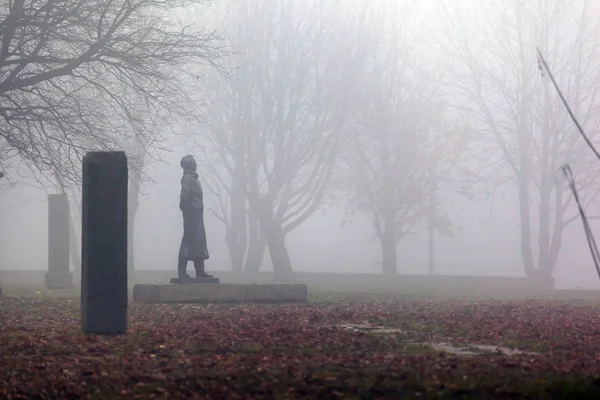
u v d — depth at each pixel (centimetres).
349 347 1738
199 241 3384
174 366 1466
